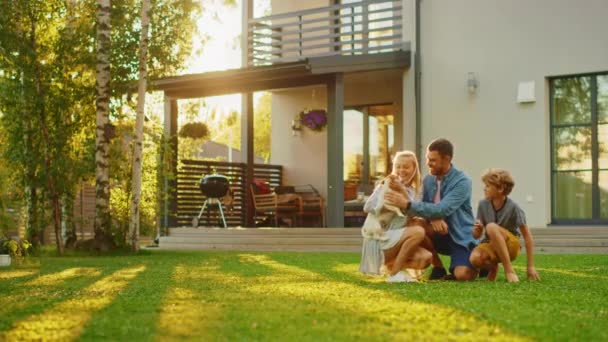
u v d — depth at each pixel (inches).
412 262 224.1
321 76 537.6
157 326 128.2
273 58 637.3
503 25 524.4
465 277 226.8
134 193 468.4
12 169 473.1
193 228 569.3
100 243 467.5
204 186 595.5
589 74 507.2
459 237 229.5
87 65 475.2
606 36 496.7
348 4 559.5
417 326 124.9
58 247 472.1
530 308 150.3
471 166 531.8
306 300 163.9
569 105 515.5
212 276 259.1
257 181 634.8
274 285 209.9
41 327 128.9
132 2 494.0
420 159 544.7
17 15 461.1
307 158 661.9
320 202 629.9
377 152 621.0
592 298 171.9
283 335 117.6
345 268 300.8
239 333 120.0
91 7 497.7
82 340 116.0
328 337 115.3
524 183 516.7
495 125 525.3
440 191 231.8
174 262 362.3
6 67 465.7
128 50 482.6
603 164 505.0
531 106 515.5
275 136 679.7
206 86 569.6
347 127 638.5
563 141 517.3
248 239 535.5
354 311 143.4
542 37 513.7
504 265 222.5
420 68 547.5
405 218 226.5
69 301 169.9
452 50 538.6
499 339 113.0
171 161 555.8
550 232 456.4
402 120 600.1
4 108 471.2
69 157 482.6
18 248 373.7
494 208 230.1
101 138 470.3
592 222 506.6
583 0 502.6
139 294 185.9
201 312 145.9
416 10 547.8
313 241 507.8
